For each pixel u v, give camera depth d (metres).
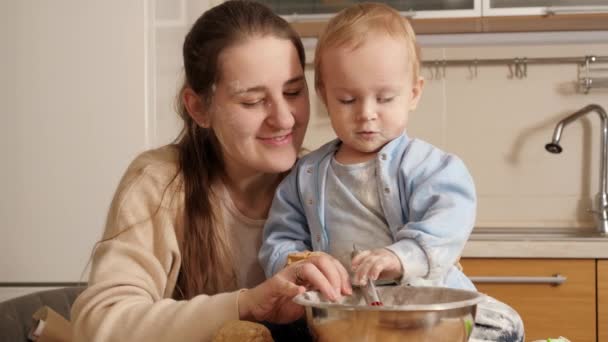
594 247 2.52
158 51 2.46
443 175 1.12
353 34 1.14
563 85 3.09
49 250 2.39
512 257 2.56
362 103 1.14
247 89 1.13
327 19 2.95
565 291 2.54
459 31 3.13
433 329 0.74
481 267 2.58
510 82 3.12
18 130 2.39
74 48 2.38
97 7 2.37
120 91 2.37
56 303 1.41
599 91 3.07
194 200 1.22
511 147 3.12
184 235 1.22
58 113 2.39
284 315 1.00
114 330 1.02
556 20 2.94
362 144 1.16
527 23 2.99
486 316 1.01
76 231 2.39
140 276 1.12
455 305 0.75
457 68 3.15
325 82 1.18
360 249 1.16
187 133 1.28
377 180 1.16
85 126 2.38
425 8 2.93
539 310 2.56
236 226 1.26
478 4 2.89
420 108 3.17
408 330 0.74
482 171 3.14
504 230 3.07
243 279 1.27
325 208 1.19
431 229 1.05
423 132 3.17
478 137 3.14
